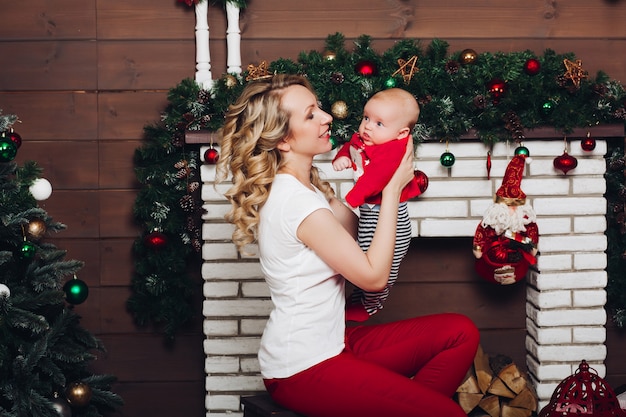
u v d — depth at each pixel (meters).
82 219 3.26
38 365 2.67
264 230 2.06
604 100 3.02
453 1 3.21
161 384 3.31
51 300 2.63
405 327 2.18
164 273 3.13
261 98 2.09
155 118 3.23
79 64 3.21
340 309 2.09
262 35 3.20
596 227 3.12
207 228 3.09
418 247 3.35
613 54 3.24
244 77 3.07
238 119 2.13
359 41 3.09
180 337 3.30
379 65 3.04
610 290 3.21
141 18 3.20
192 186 3.07
